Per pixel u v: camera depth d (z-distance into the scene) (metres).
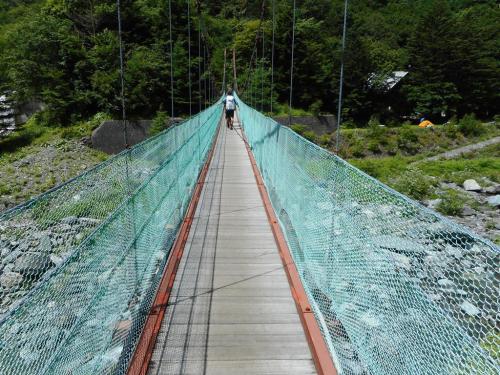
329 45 27.81
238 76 30.80
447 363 1.15
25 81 21.77
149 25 24.97
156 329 2.35
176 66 22.72
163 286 2.80
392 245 1.52
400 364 1.38
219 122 15.53
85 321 1.36
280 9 27.08
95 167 1.91
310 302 2.60
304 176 2.91
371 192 1.67
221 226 4.26
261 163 6.51
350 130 23.11
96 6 23.97
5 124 21.91
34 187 14.41
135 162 2.46
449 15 30.73
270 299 2.79
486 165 16.38
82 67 22.23
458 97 29.31
